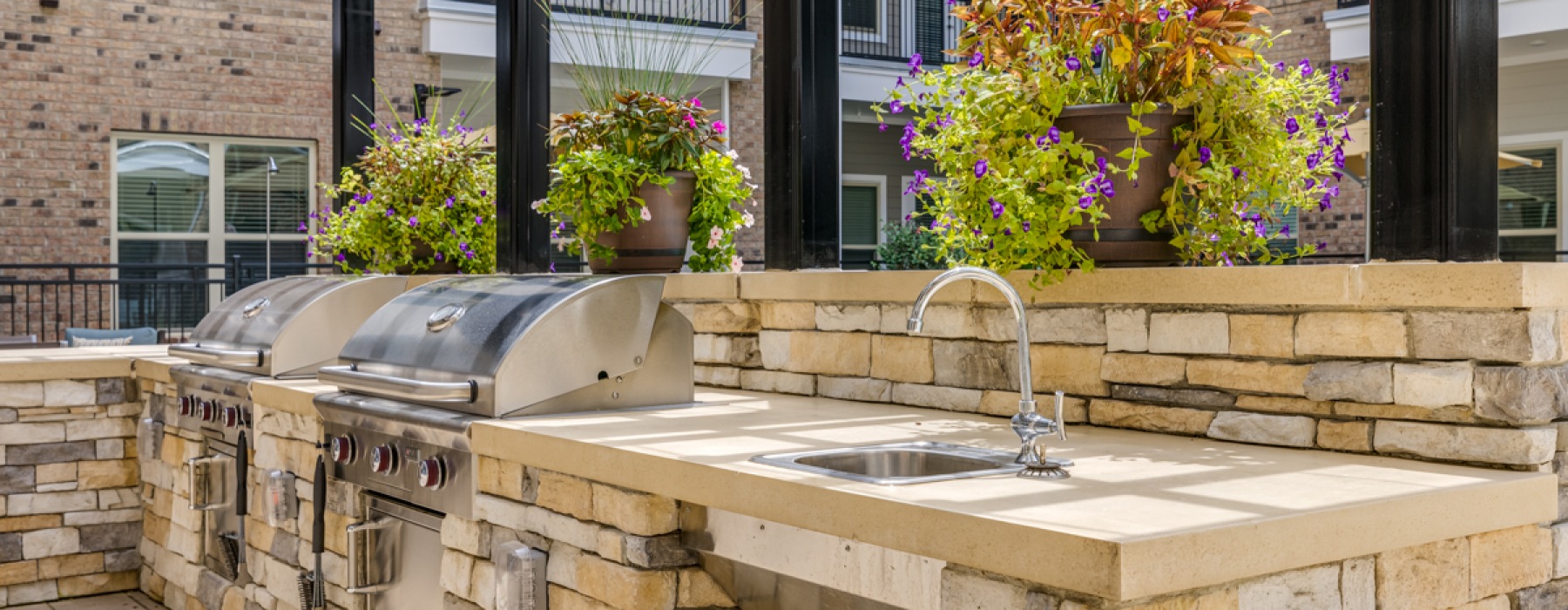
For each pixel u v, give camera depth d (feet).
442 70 37.42
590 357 9.57
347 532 10.41
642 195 12.14
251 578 12.97
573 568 8.15
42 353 17.01
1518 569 6.45
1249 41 8.66
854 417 9.13
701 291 11.93
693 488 6.97
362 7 18.84
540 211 12.52
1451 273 6.64
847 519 5.99
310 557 11.64
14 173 33.55
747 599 7.43
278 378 12.54
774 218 11.37
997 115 8.36
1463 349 6.69
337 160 18.85
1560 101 31.48
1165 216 8.23
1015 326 8.84
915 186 9.14
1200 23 7.89
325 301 12.92
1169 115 8.14
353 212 17.53
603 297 9.68
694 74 13.30
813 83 11.18
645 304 9.95
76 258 34.40
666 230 12.28
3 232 33.47
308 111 36.76
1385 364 6.98
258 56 36.06
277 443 12.25
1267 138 8.30
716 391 11.41
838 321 10.46
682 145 12.28
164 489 15.31
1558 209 31.65
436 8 35.29
